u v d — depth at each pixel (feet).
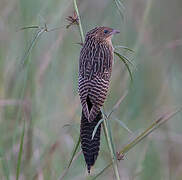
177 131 45.57
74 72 44.39
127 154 42.78
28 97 40.50
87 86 31.22
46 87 42.22
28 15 41.93
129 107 44.11
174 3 51.70
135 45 43.75
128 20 46.34
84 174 39.75
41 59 42.42
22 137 32.14
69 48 45.50
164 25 51.13
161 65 47.32
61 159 40.40
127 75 44.34
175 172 42.86
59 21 43.14
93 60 32.01
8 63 42.22
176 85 48.78
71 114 42.27
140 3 47.42
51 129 41.27
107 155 35.37
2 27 43.34
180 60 49.70
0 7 44.14
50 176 38.65
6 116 40.11
